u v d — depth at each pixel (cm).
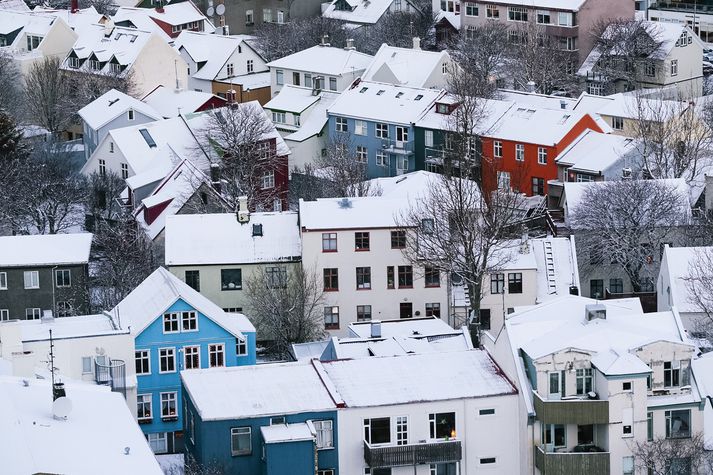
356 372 17838
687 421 17462
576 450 17462
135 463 14425
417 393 17488
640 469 17300
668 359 17450
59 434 14662
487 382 17700
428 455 17362
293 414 17100
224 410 17050
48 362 17362
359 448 17338
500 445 17600
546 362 17312
